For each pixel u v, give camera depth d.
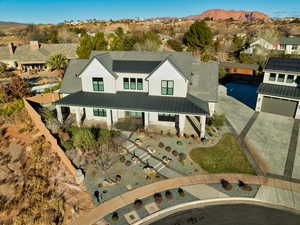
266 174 21.20
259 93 33.97
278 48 84.12
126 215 16.86
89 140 24.45
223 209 17.44
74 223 16.41
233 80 54.03
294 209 17.36
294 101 32.50
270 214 16.94
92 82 30.02
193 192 18.95
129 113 31.58
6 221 17.28
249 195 18.59
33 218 17.08
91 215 16.95
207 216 16.83
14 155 24.56
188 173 21.33
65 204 18.06
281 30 135.00
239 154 24.25
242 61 71.19
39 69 65.75
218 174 21.22
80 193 19.06
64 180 20.61
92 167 22.08
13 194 19.66
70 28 141.25
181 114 26.00
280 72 33.66
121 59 31.83
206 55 65.75
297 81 33.25
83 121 31.55
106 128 29.39
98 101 28.22
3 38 131.38
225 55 83.50
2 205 18.64
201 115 24.92
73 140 25.92
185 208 17.58
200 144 26.00
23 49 67.31
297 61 34.62
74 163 22.44
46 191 19.55
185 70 28.91
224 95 43.72
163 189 19.31
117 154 24.03
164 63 26.95
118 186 19.72
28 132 28.25
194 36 78.94
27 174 21.70
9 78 56.41
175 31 136.00
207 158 23.42
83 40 52.31
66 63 59.38
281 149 25.25
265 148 25.42
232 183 20.03
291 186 19.70
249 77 55.25
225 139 27.20
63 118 32.59
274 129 29.81
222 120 30.48
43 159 23.33
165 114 29.55
